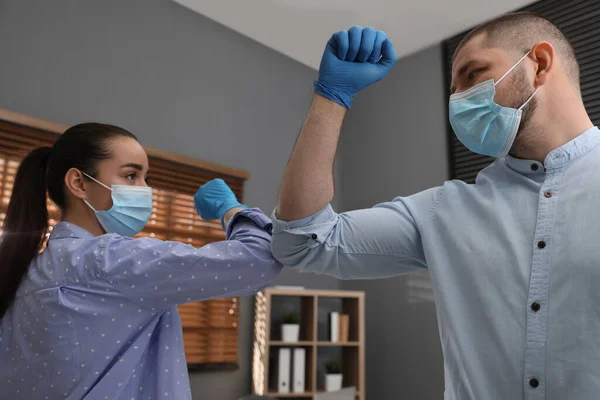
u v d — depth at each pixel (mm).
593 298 740
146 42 3629
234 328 3705
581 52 3473
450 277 894
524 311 793
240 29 4207
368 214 998
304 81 4727
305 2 3785
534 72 909
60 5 3229
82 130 1102
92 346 918
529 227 838
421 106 4355
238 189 3965
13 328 953
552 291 776
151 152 3438
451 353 870
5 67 2920
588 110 3359
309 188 873
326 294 3799
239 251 989
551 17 3660
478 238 876
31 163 1084
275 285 4051
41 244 1041
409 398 3898
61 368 901
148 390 1008
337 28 4129
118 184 1103
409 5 3799
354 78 876
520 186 891
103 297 937
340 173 4867
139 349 972
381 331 4219
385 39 906
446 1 3746
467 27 4094
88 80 3268
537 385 754
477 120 927
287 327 3676
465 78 979
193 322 3482
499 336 803
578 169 839
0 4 2967
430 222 949
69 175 1078
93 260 940
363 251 979
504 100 909
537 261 802
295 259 983
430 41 4328
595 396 708
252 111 4219
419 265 1026
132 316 960
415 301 4031
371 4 3789
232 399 3611
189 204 3623
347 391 1875
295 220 911
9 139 2840
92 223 1110
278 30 4207
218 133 3936
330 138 872
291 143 4461
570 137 883
